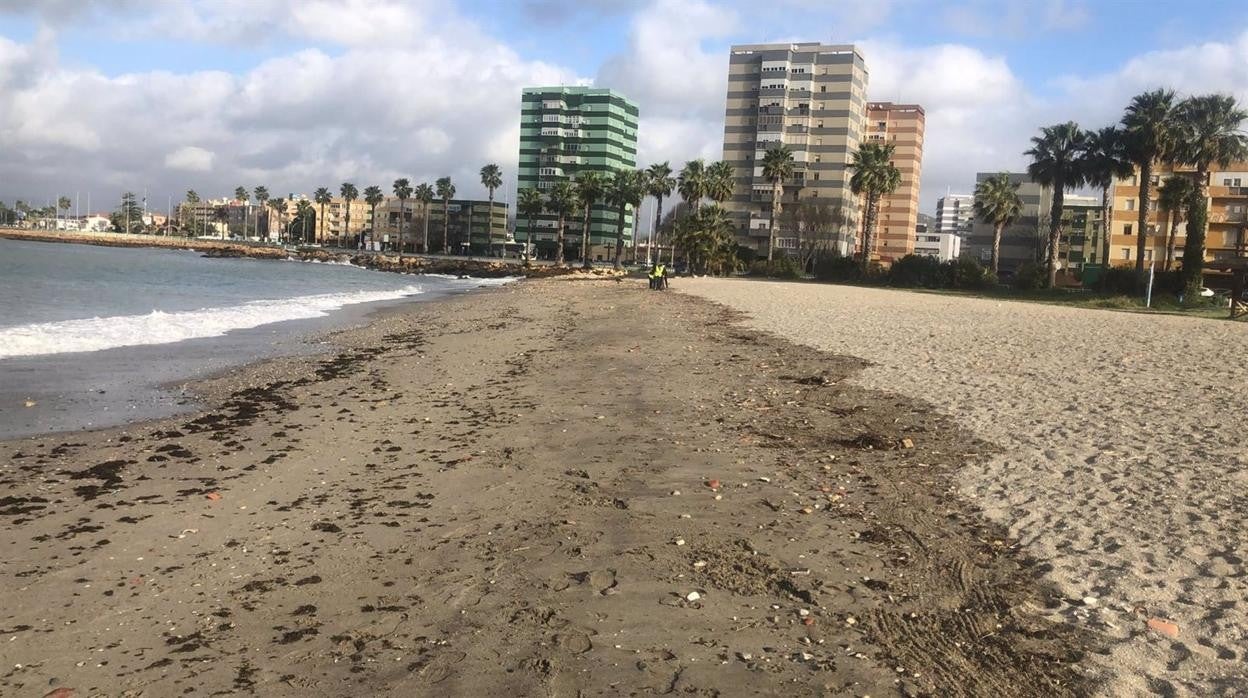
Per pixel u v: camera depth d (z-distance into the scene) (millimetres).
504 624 4645
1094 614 4590
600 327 26219
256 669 4195
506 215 173875
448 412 11602
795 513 6609
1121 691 3795
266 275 74000
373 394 13281
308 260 139125
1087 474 7359
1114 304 48750
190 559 5844
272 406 12203
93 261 78438
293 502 7250
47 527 6582
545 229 161875
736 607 4840
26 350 17297
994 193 82438
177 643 4516
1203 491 6715
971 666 4105
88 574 5562
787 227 117875
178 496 7492
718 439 9406
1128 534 5785
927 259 75562
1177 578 5000
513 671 4109
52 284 42906
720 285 66812
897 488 7297
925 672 4055
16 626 4750
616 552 5758
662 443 9227
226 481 8016
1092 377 13117
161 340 20359
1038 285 65062
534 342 21672
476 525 6457
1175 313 41750
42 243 146375
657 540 5996
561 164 160500
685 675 4039
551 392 13070
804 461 8328
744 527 6273
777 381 13688
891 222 134125
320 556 5852
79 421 10969
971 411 10555
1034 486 7109
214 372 15641
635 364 16203
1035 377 13234
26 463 8719
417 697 3881
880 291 64812
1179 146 55438
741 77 123062
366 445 9547
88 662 4301
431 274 111438
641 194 118000
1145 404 10648
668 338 21734
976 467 7887
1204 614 4512
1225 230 79062
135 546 6129
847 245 121562
